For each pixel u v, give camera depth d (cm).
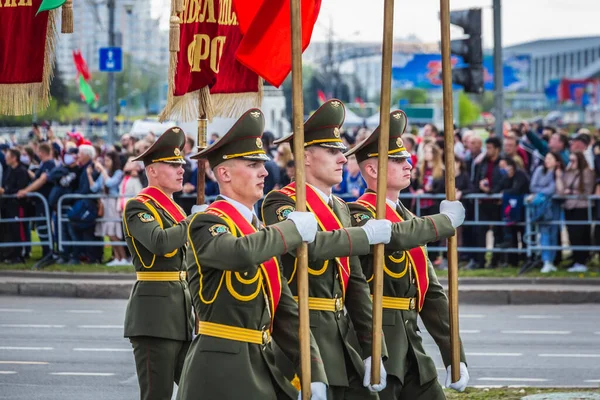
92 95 5147
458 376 1272
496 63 3391
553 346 2194
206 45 1543
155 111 11388
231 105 1616
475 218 3031
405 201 3067
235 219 1095
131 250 1488
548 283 2894
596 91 12638
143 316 1459
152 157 1491
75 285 2900
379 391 1234
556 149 2967
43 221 3219
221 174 1109
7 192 3195
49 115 8625
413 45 8688
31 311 2659
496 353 2119
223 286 1086
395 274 1270
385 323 1269
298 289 1092
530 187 2977
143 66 11406
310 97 12006
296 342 1124
